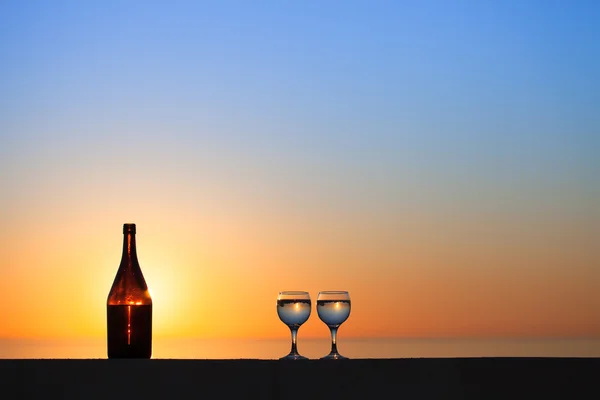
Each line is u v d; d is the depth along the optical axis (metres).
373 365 1.53
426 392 1.52
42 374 1.50
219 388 1.51
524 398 1.53
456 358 1.54
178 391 1.50
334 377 1.52
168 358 1.52
